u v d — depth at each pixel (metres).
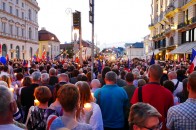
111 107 5.79
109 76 5.91
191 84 3.68
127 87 6.82
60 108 4.78
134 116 2.57
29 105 6.98
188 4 43.22
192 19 40.31
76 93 3.30
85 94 4.73
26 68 15.55
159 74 4.80
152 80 4.84
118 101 5.79
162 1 64.88
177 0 49.00
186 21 43.78
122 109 5.88
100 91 5.91
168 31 52.38
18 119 5.26
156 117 2.53
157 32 69.12
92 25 10.16
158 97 4.68
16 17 76.75
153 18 73.44
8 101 2.57
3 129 2.54
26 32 84.62
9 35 72.62
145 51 88.50
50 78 8.66
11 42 73.75
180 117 3.63
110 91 5.84
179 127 3.66
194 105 3.65
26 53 84.06
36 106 4.75
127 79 6.86
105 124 5.82
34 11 92.38
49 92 4.78
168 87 6.84
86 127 3.22
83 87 4.75
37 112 4.64
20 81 9.38
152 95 4.69
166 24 58.53
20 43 80.12
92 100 4.85
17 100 7.47
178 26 47.53
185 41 45.81
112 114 5.79
